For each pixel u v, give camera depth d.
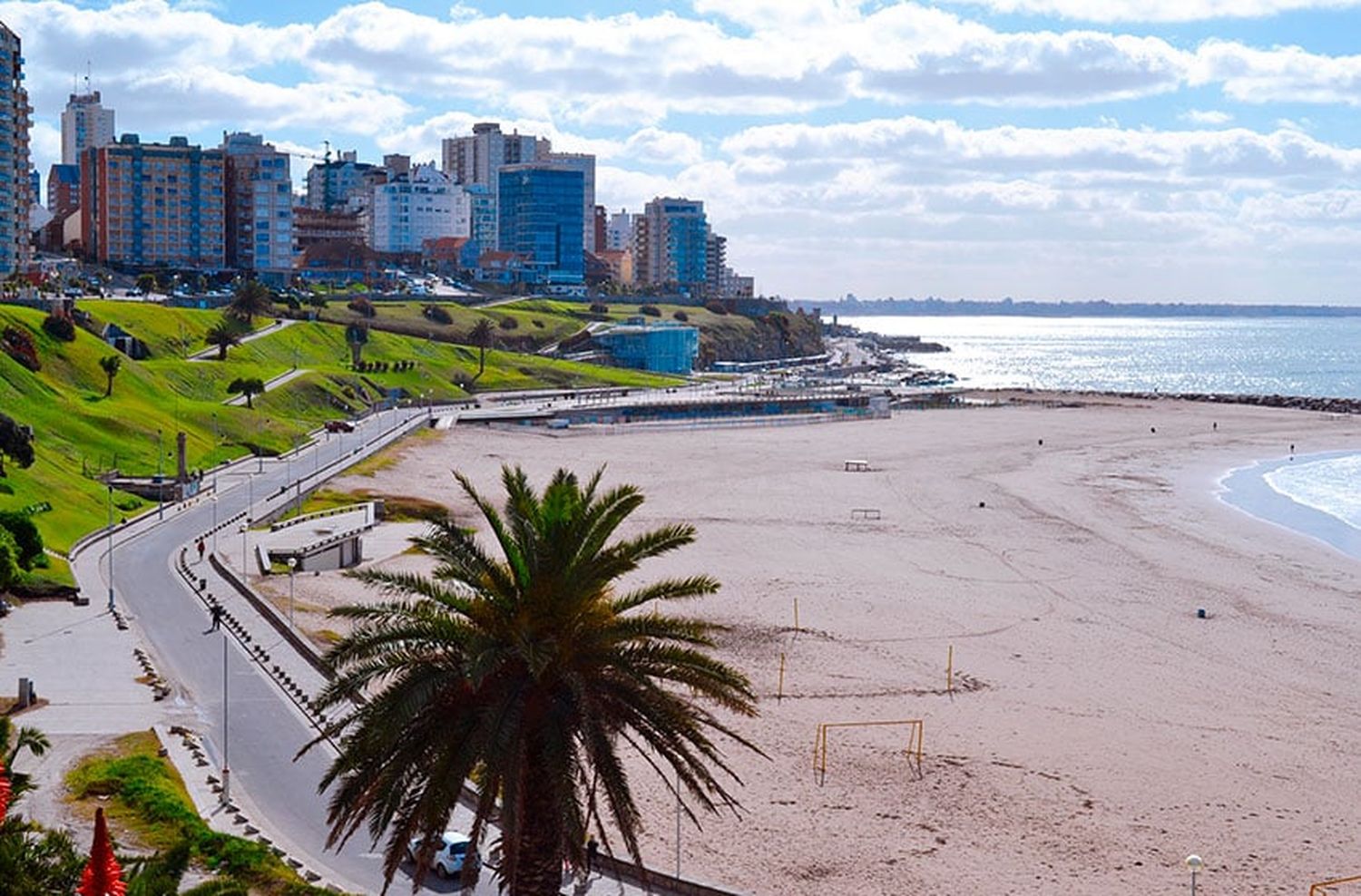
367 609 32.34
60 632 79.50
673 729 31.55
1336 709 72.00
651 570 104.69
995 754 63.84
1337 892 49.66
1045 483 160.50
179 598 90.50
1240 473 175.25
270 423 181.12
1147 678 77.12
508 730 29.45
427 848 30.64
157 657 75.44
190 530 115.06
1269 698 73.75
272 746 60.78
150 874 28.73
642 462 178.25
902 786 59.38
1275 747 65.62
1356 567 112.88
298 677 71.50
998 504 143.00
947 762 62.56
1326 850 53.62
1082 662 80.31
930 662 79.50
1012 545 119.00
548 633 30.91
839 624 88.31
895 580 102.94
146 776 54.06
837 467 174.50
